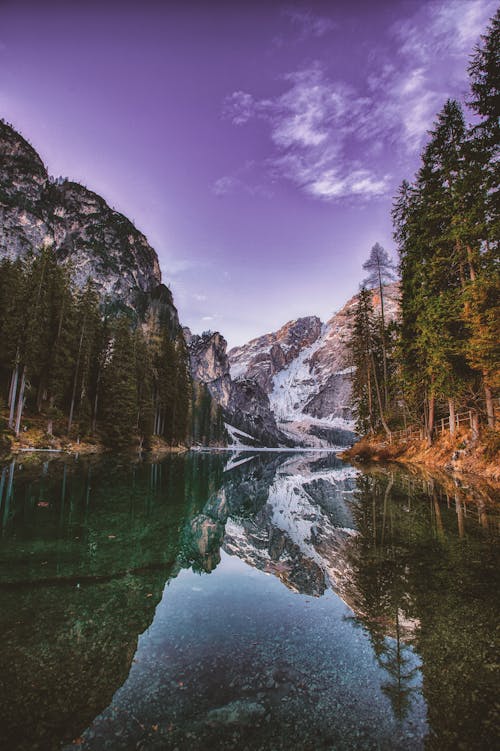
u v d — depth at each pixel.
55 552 5.65
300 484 19.11
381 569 5.25
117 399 37.66
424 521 8.16
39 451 26.12
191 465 29.98
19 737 2.12
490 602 4.10
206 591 4.46
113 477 15.62
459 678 2.79
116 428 36.16
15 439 26.45
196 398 116.50
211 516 9.41
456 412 21.47
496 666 2.95
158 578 4.82
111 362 40.38
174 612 3.82
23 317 28.84
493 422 15.66
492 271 15.28
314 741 2.15
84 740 2.09
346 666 2.93
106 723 2.23
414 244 22.36
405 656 3.07
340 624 3.64
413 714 2.39
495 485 12.75
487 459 15.56
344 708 2.45
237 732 2.18
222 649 3.13
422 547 6.24
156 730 2.21
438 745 2.13
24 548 5.78
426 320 19.16
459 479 14.73
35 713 2.33
